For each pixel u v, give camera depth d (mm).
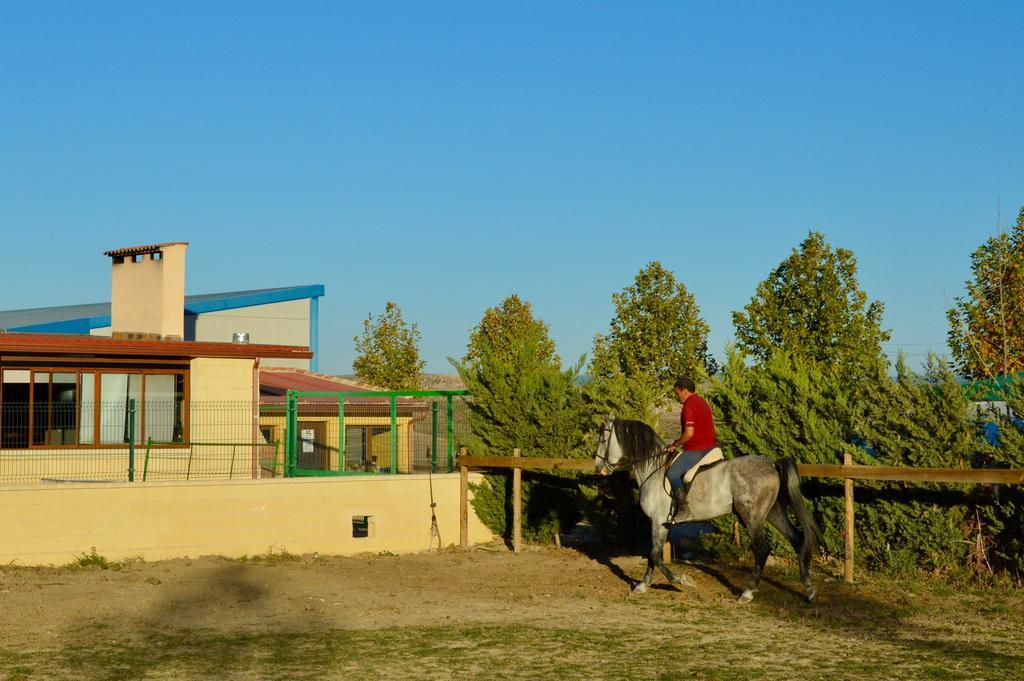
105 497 16859
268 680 9633
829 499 15383
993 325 24812
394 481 19281
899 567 14742
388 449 29469
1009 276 25344
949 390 14500
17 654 10758
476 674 9797
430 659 10445
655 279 37000
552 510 19547
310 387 32750
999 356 23812
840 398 15547
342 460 23688
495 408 19781
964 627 11859
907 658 10328
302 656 10625
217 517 17734
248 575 15602
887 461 14914
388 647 11023
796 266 31047
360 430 29562
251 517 18000
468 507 20016
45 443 22703
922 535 14516
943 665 10000
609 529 18438
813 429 15711
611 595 14211
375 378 49344
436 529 19609
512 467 19062
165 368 24125
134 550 17047
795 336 30500
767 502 13391
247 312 43656
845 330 29734
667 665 10109
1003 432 14094
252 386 24969
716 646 10984
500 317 44969
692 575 15625
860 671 9797
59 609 13008
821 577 14961
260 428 27781
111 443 23328
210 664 10289
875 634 11547
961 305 25766
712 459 13852
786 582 14664
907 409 14844
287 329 44750
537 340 20453
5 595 13789
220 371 24516
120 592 14102
